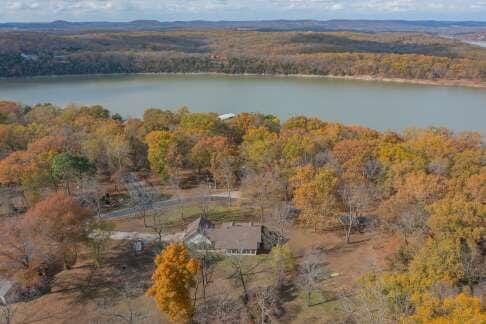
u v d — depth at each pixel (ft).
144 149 351.25
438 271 155.02
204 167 331.98
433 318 123.03
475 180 229.86
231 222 261.24
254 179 281.54
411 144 313.12
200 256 222.48
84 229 211.82
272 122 427.33
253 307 188.03
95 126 392.27
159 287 163.73
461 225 177.37
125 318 180.45
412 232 193.47
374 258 212.23
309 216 245.24
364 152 295.89
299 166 278.67
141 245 237.66
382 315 140.26
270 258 226.38
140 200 290.15
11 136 355.56
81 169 284.20
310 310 183.73
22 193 282.77
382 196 262.06
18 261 196.44
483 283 163.32
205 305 189.26
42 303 193.98
